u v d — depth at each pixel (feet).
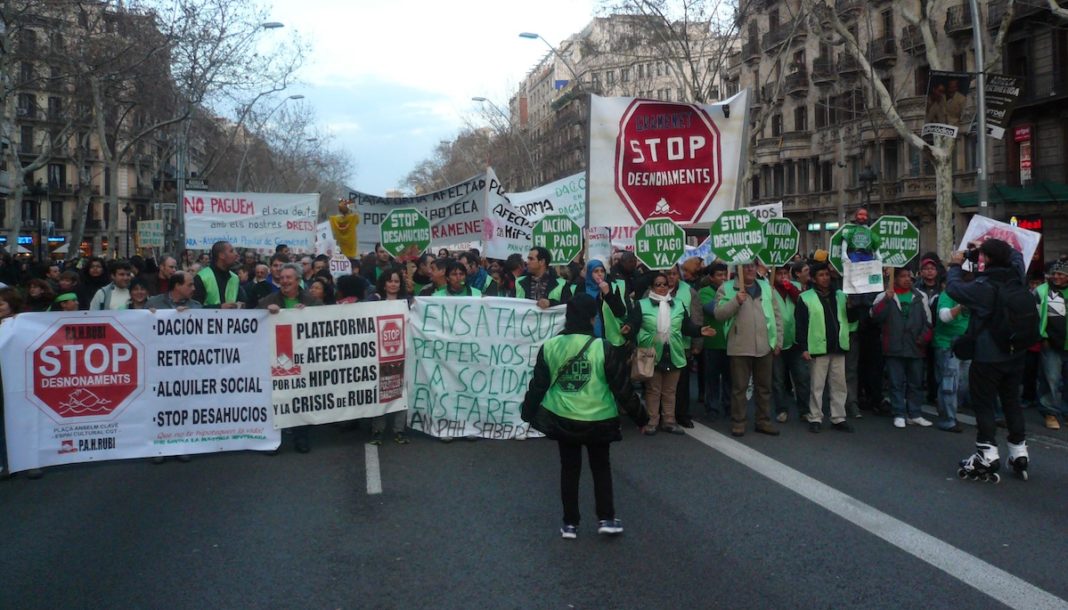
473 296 31.45
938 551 18.45
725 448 28.78
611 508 19.48
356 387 29.68
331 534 19.89
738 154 35.58
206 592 16.51
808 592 16.22
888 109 65.46
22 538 19.92
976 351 24.07
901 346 32.27
